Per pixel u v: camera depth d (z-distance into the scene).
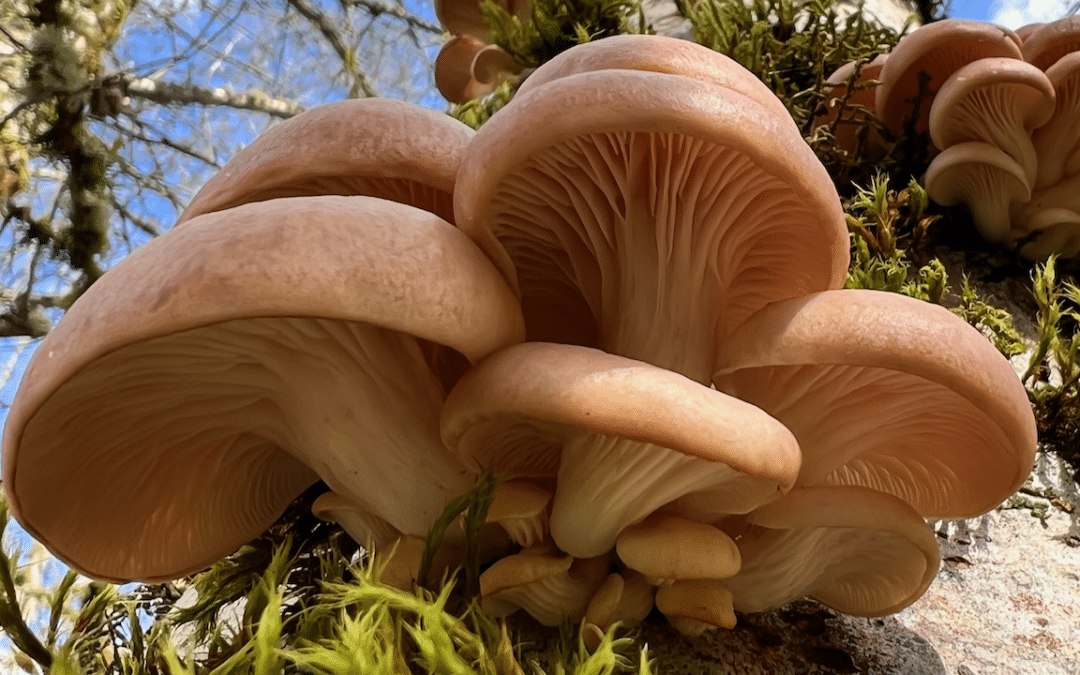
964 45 0.36
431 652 0.20
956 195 0.37
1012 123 0.35
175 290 0.19
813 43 0.41
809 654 0.24
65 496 0.22
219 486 0.25
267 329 0.21
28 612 0.33
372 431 0.22
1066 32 0.36
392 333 0.22
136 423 0.22
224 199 0.23
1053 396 0.31
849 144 0.41
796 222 0.23
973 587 0.26
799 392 0.23
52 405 0.20
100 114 0.59
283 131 0.23
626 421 0.19
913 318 0.21
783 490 0.21
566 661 0.21
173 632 0.27
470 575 0.22
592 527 0.22
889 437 0.24
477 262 0.21
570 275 0.25
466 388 0.21
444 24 0.63
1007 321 0.32
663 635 0.23
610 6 0.43
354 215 0.20
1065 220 0.35
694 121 0.20
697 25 0.42
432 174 0.23
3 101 0.62
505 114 0.21
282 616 0.25
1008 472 0.23
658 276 0.23
